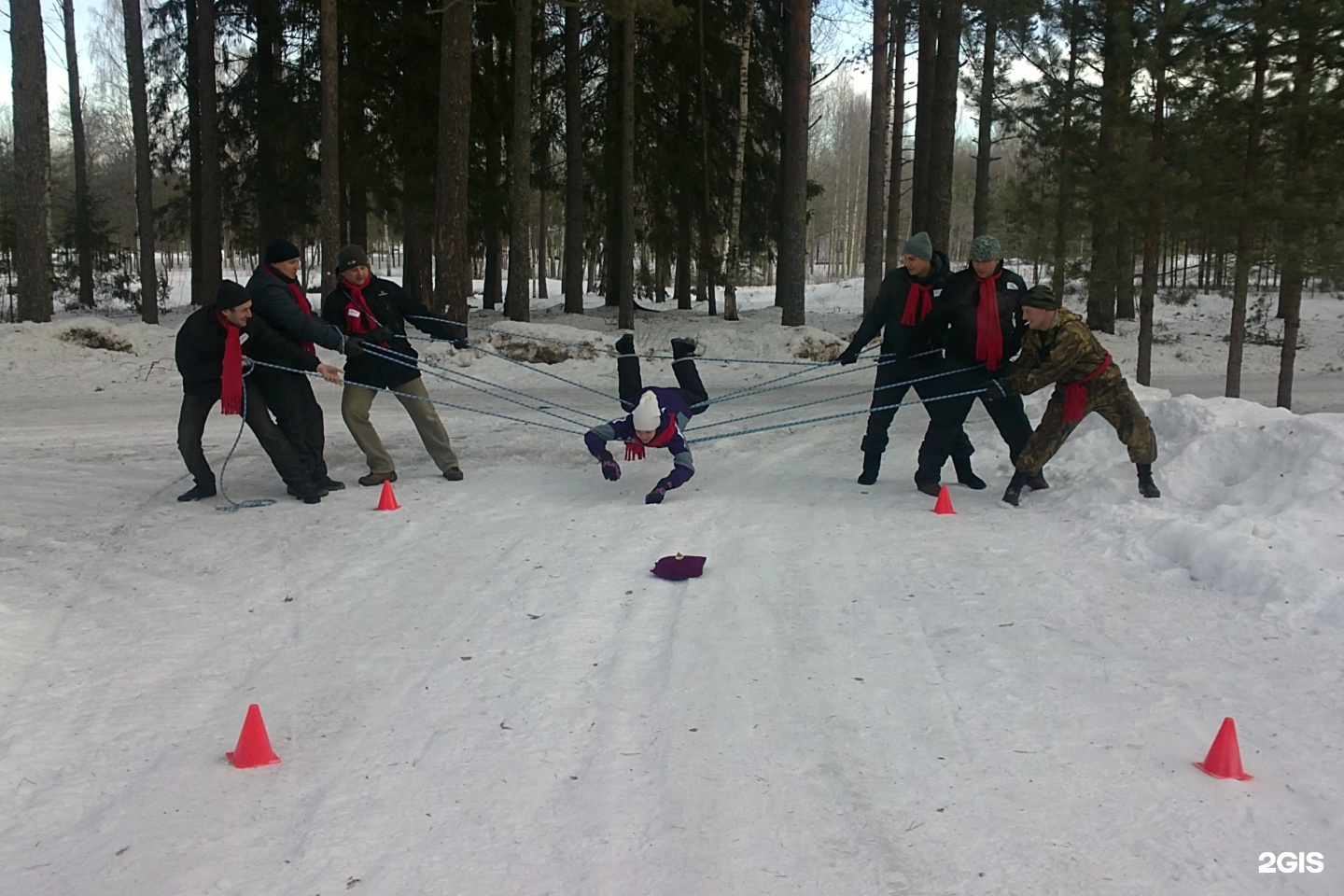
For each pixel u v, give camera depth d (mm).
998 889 2742
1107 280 13227
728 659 4418
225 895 2750
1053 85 17172
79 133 28375
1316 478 5898
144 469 8789
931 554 5941
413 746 3656
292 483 7559
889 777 3369
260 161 24672
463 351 17219
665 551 6164
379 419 11859
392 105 21891
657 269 37406
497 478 8523
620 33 24188
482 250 29453
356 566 5918
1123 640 4527
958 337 7316
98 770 3508
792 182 20969
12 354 15492
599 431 7562
